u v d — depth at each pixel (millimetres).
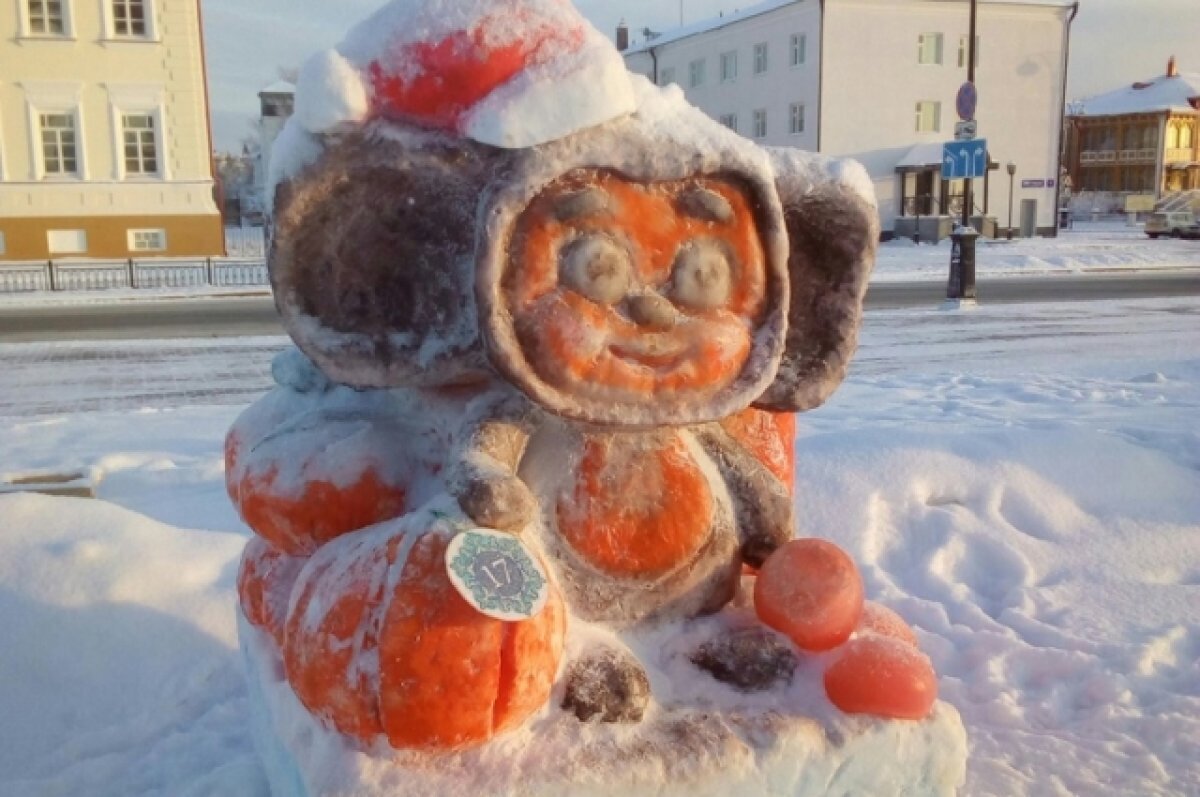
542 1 1912
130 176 25359
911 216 36906
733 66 40938
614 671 1917
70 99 24688
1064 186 52312
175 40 25141
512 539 1798
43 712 3240
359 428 2203
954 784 2051
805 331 2244
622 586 2043
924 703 2018
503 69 1869
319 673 1854
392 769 1786
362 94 1864
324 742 1898
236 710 3322
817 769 1938
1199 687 3637
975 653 3875
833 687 2031
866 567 4594
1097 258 27844
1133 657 3793
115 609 3566
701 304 1933
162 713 3314
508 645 1785
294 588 2070
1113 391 8953
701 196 1927
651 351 1884
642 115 1914
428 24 1891
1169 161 55812
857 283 2201
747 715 1975
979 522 4961
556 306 1850
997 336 13445
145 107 25188
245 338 13945
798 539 2176
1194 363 10484
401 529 1884
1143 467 5566
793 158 2127
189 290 21109
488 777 1775
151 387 10203
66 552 3703
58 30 24531
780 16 37594
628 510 2033
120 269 22578
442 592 1771
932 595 4441
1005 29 37750
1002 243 32938
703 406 1932
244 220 52188
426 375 2039
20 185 24594
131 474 6172
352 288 2020
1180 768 3174
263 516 2156
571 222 1871
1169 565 4730
